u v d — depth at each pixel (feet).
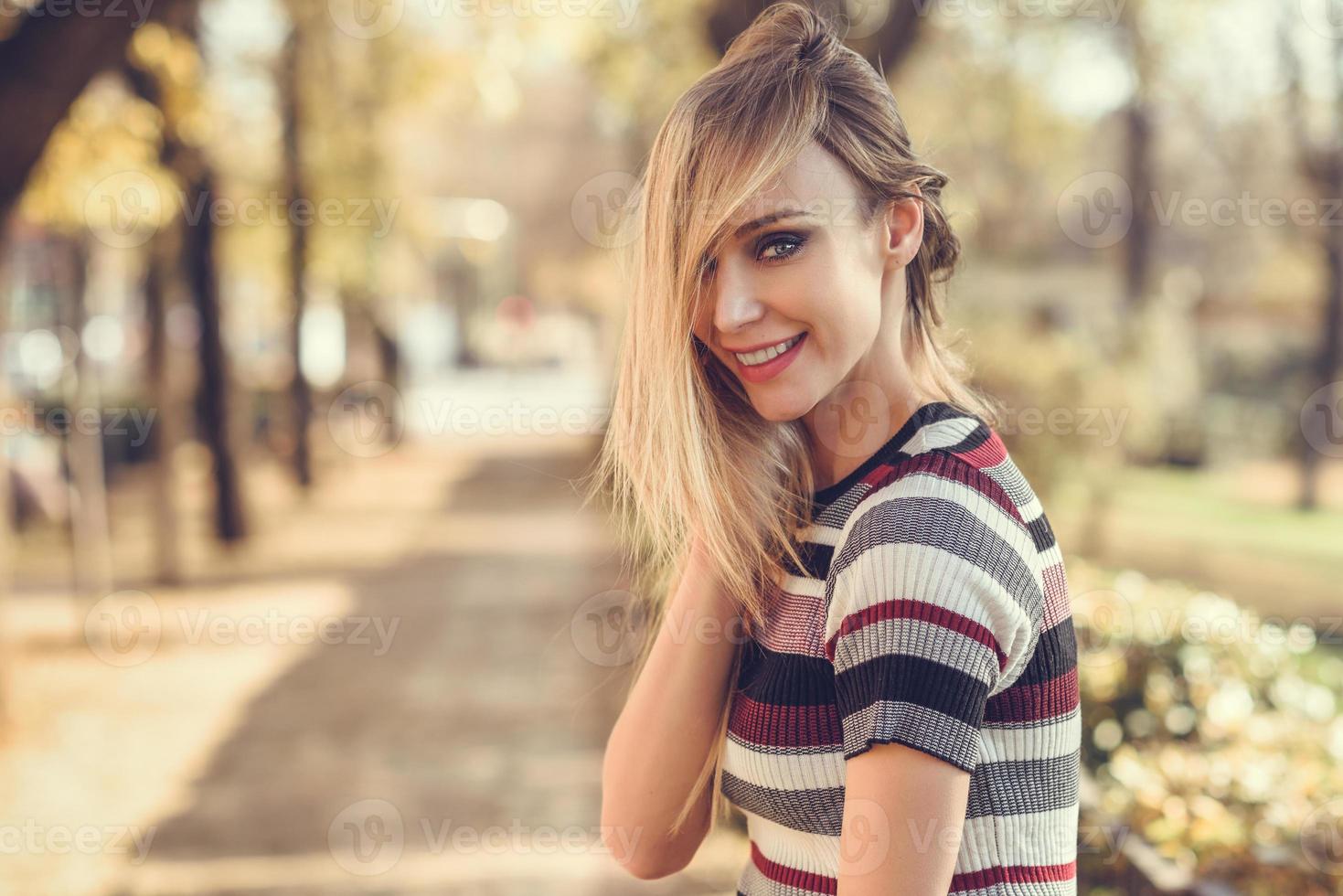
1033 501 3.50
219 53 31.81
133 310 50.49
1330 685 13.09
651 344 3.78
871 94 3.68
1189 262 73.51
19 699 21.44
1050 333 32.42
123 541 39.55
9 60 15.92
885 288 3.80
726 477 3.73
